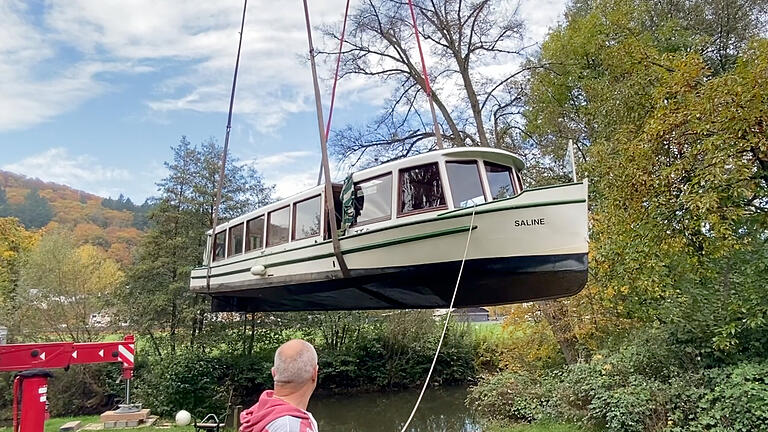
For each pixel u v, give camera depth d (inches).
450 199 220.2
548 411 386.0
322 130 240.5
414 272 224.4
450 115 605.0
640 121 364.5
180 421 345.7
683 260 312.3
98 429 360.8
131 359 315.3
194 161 689.6
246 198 721.0
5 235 1055.0
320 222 275.6
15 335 594.9
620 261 325.7
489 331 842.2
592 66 581.6
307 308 372.2
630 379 330.6
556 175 584.1
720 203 255.9
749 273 290.5
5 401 539.5
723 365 303.9
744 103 242.1
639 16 550.3
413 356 801.6
